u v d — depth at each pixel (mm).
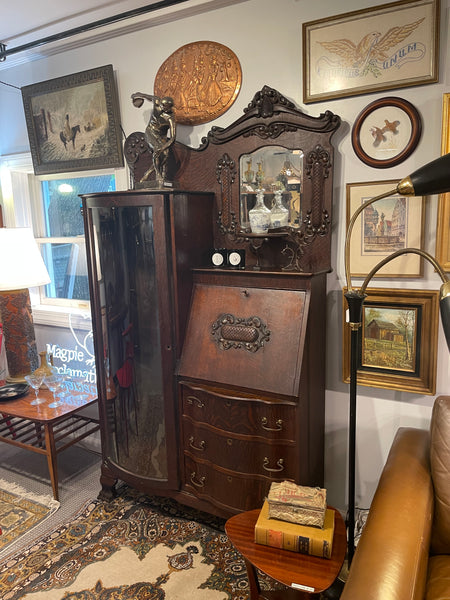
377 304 1900
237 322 1862
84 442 2914
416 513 1314
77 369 2977
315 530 1456
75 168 2648
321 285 1890
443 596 1221
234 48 2072
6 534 2086
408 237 1812
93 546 1995
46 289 3201
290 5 1913
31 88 2656
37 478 2562
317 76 1886
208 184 2172
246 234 1943
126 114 2426
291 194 1990
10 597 1728
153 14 2195
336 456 2113
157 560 1903
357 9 1780
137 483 2184
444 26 1643
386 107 1777
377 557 1161
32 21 2369
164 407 2031
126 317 2078
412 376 1878
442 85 1680
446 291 1264
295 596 1533
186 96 2213
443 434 1492
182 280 1970
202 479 1984
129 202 1940
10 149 2988
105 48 2432
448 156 1306
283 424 1739
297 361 1721
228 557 1915
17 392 2592
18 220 3100
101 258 2102
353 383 1567
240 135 2041
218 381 1849
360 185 1860
